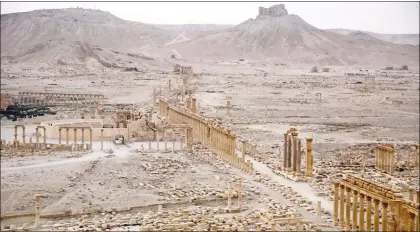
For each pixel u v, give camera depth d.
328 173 98.19
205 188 88.19
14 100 192.25
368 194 64.12
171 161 106.56
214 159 110.06
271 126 153.75
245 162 101.00
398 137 142.50
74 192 86.06
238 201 79.81
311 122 163.62
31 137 118.44
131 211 78.81
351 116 179.12
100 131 126.50
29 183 89.38
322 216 74.25
